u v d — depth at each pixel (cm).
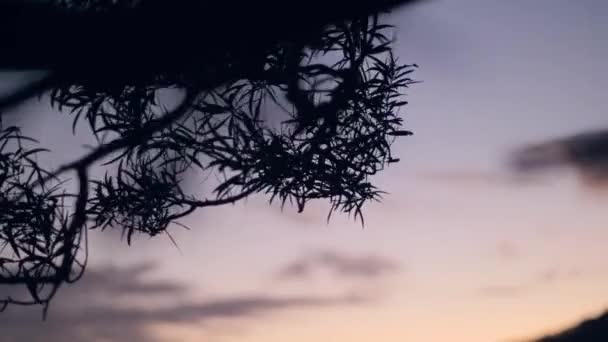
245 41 263
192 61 273
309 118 318
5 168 320
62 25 224
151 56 253
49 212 328
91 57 248
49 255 334
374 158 334
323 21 237
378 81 326
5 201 322
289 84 314
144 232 338
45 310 336
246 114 311
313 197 332
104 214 336
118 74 283
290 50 307
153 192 320
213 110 311
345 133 329
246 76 307
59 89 307
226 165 308
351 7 236
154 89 312
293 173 321
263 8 224
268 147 312
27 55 233
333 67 324
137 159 324
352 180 332
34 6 218
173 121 314
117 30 232
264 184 320
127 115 320
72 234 335
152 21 230
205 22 232
